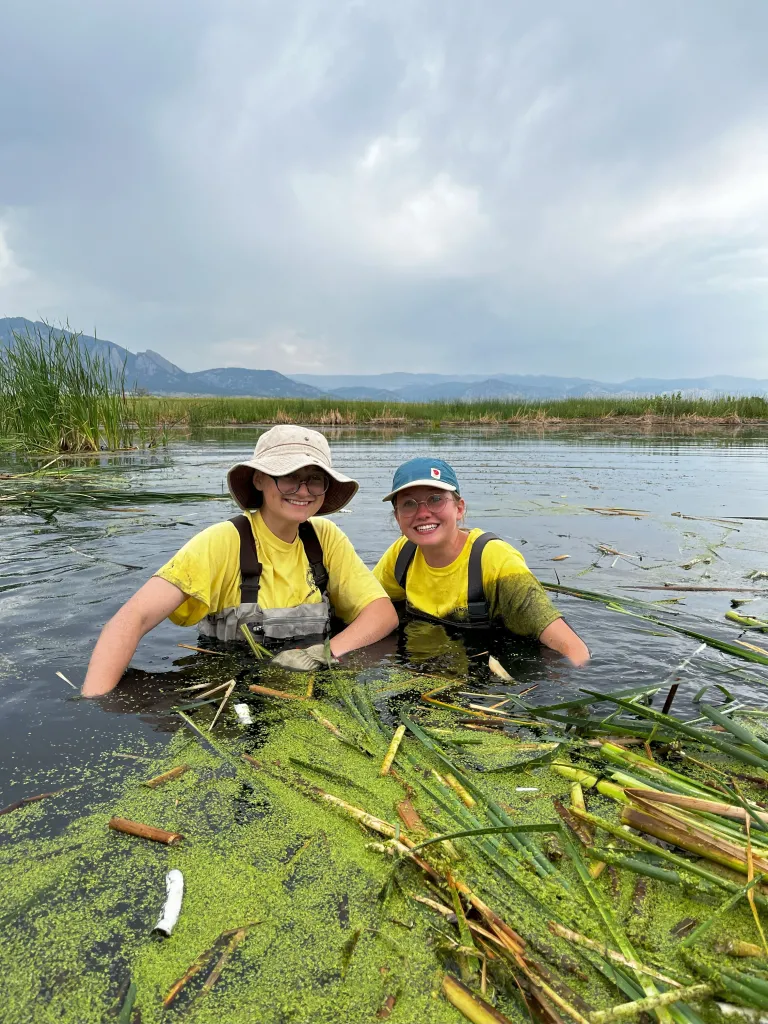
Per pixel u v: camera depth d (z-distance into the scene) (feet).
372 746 7.53
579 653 10.57
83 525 19.72
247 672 9.78
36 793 6.42
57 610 12.23
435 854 5.61
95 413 41.73
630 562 16.66
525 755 7.36
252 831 5.92
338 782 6.77
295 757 7.23
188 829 5.93
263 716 8.27
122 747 7.37
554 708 8.07
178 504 23.59
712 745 6.93
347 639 10.95
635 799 6.04
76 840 5.74
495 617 12.07
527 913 4.99
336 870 5.42
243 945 4.64
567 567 16.14
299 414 80.12
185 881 5.25
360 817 6.04
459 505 12.39
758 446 50.42
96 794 6.44
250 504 11.63
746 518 22.34
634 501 25.71
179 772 6.86
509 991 4.31
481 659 10.59
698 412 80.79
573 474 33.86
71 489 26.13
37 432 39.29
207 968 4.45
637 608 12.97
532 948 4.66
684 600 13.56
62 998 4.20
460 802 6.38
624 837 5.68
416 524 11.71
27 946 4.61
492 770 7.06
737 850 5.25
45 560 15.67
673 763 7.18
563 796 6.58
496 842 5.75
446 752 7.44
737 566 16.31
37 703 8.48
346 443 51.47
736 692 9.20
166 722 8.02
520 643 11.33
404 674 9.91
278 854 5.61
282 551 11.36
